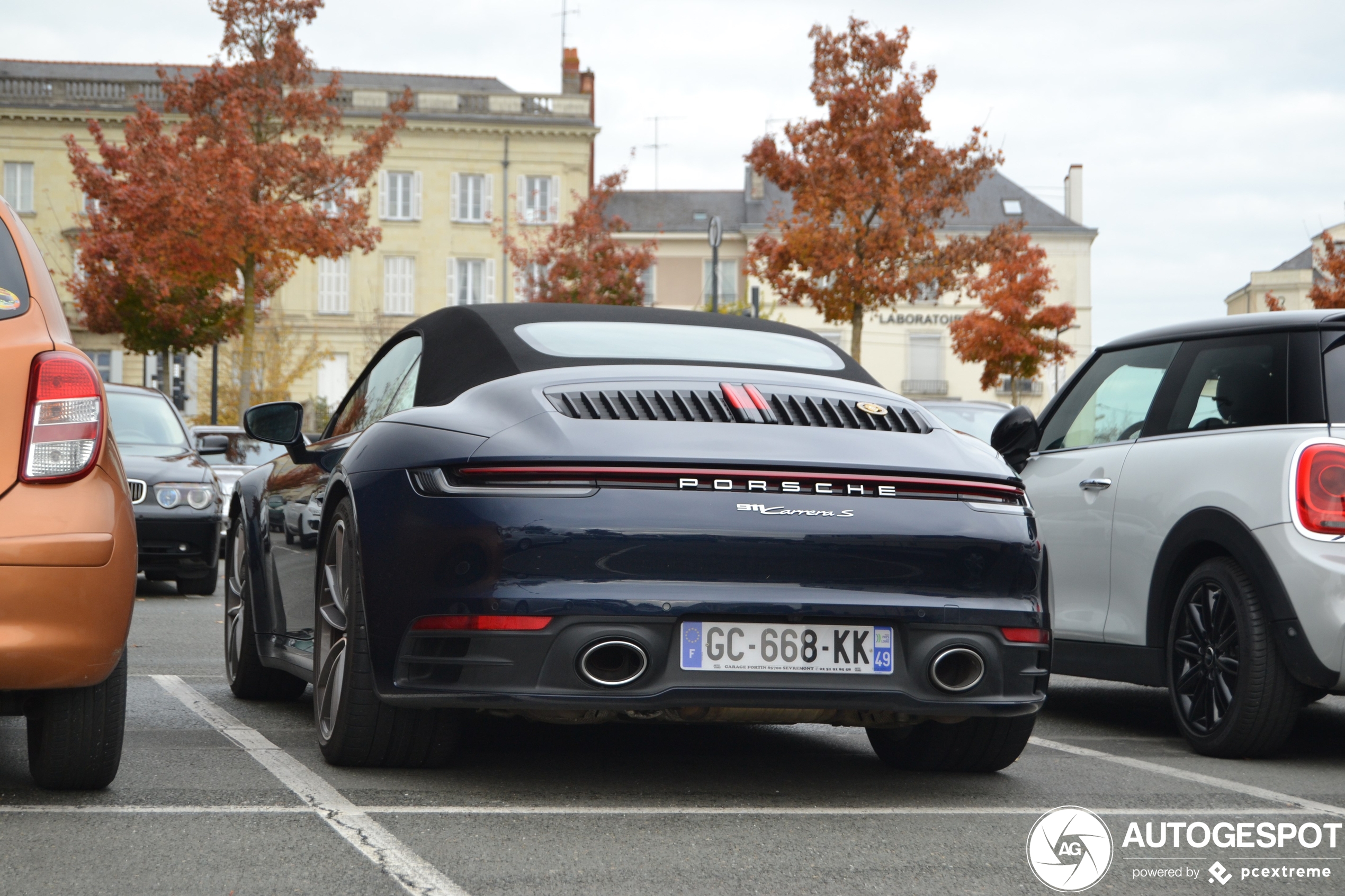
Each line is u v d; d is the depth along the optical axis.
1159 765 4.71
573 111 51.47
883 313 59.72
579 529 3.51
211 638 8.27
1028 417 6.06
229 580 6.07
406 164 50.75
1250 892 3.07
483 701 3.51
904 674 3.68
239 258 26.38
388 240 50.69
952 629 3.71
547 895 2.86
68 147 27.47
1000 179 63.81
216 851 3.15
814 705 3.59
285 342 45.66
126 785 3.87
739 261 59.69
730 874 3.07
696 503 3.57
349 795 3.75
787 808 3.78
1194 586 5.09
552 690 3.50
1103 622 5.59
